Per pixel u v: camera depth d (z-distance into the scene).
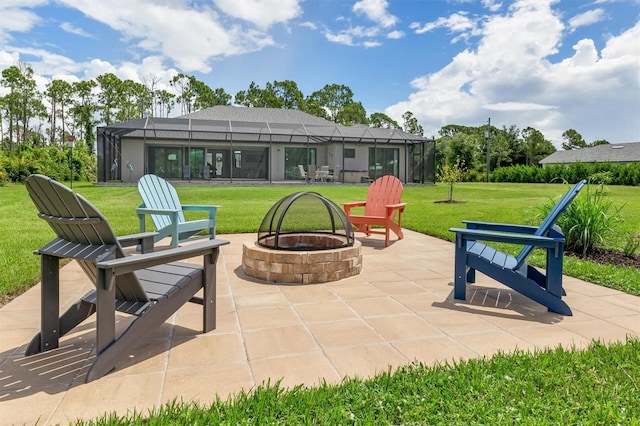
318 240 5.03
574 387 2.06
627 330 2.97
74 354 2.51
